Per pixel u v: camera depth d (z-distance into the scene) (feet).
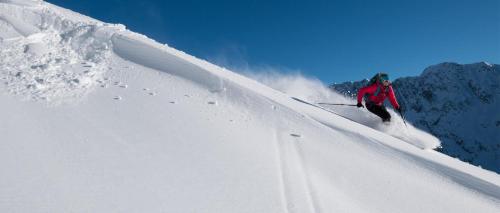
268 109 24.63
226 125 20.24
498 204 17.70
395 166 19.97
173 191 11.93
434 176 19.69
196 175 13.44
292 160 17.56
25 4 31.58
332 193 14.84
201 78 27.35
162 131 17.12
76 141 14.17
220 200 12.05
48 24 30.35
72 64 24.63
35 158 12.21
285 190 13.99
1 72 20.49
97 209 10.05
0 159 11.67
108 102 19.47
